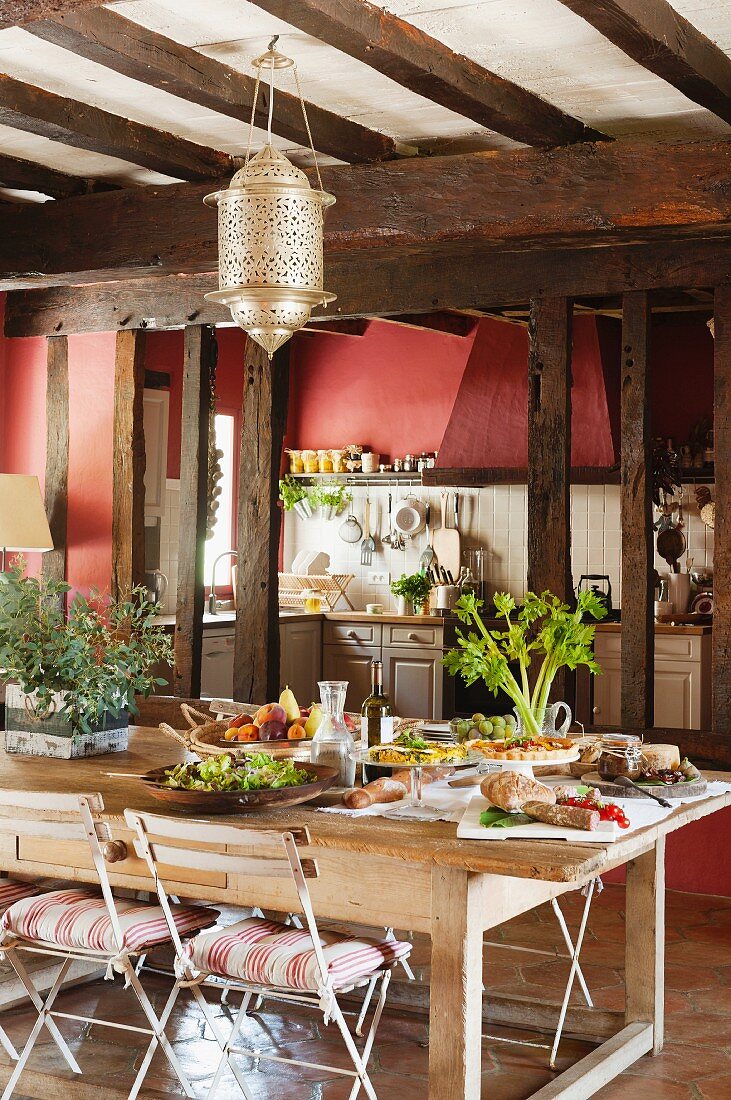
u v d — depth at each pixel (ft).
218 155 15.21
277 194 9.92
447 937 8.12
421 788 9.62
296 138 13.42
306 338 29.40
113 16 10.66
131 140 13.88
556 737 10.75
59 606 12.53
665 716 22.48
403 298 17.83
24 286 17.72
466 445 25.36
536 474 16.65
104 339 21.20
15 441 22.39
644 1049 10.88
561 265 16.60
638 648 15.92
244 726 11.18
